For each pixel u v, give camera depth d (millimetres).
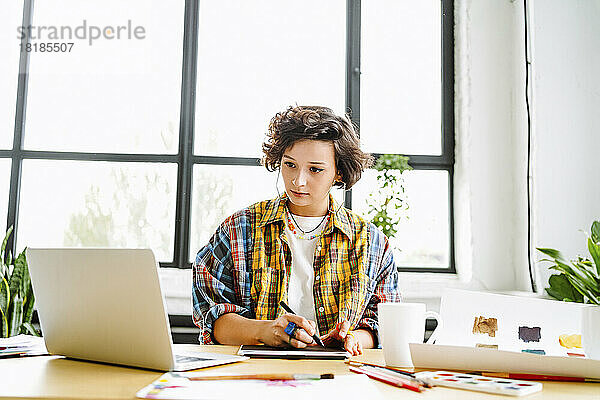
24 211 2566
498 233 2471
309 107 1604
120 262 883
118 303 900
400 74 2662
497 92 2545
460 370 922
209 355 1058
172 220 2562
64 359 1033
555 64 2367
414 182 2594
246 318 1392
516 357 866
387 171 2500
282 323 1245
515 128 2496
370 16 2693
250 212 1633
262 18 2686
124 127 2625
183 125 2600
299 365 979
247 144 2623
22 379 812
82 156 2590
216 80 2650
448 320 1095
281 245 1580
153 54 2664
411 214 2574
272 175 2594
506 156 2516
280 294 1537
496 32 2572
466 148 2510
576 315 948
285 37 2680
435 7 2693
